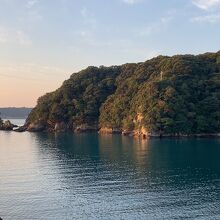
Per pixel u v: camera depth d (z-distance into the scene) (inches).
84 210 2231.8
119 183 2878.9
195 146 5354.3
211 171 3353.8
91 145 5605.3
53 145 5708.7
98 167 3570.4
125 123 7746.1
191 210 2215.8
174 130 6924.2
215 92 7559.1
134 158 4153.5
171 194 2556.6
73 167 3592.5
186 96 7347.4
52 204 2347.4
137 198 2461.9
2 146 5679.1
